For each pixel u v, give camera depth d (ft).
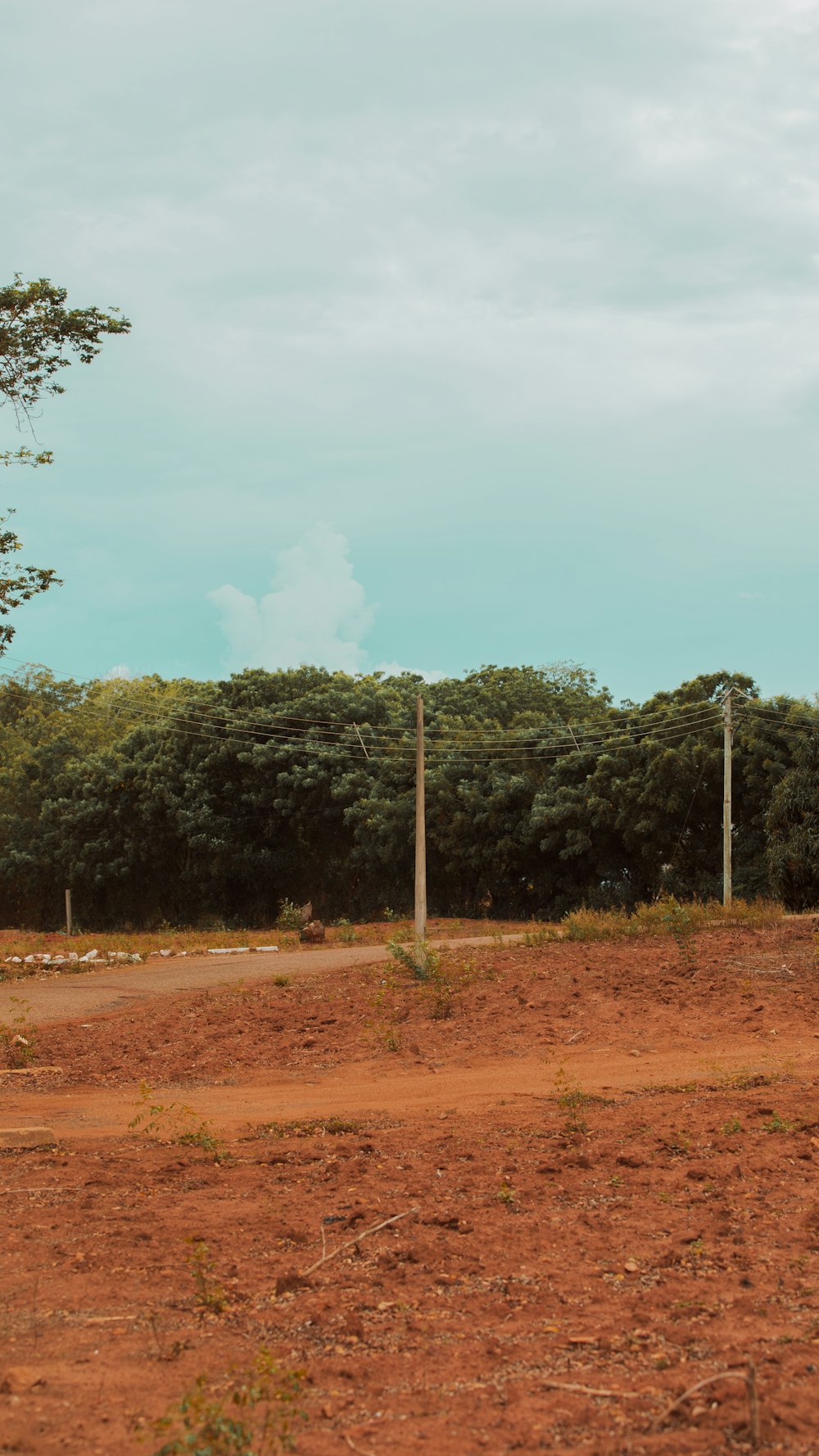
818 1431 11.93
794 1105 29.12
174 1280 17.62
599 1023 45.34
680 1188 22.13
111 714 207.41
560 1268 17.78
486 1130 28.60
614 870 137.39
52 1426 12.41
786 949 57.77
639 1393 13.16
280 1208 21.84
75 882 172.86
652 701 140.46
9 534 56.44
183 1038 47.57
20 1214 21.77
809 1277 16.83
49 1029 52.85
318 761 153.58
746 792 126.62
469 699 163.84
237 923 161.99
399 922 125.90
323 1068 41.27
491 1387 13.53
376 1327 15.53
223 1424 11.43
